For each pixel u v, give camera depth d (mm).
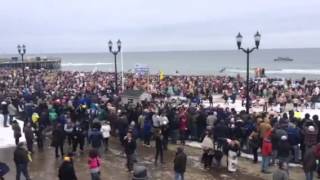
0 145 21844
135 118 22188
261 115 19812
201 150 20219
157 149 18094
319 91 38969
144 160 18750
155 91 39969
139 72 60812
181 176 14797
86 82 50844
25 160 15297
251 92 40531
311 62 154000
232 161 16719
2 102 27484
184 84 46406
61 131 19500
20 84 50188
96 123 19094
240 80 52156
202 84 47062
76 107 25359
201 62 173500
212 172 16781
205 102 38156
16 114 28016
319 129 17266
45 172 17328
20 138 22875
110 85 45188
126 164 18109
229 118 19750
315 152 15141
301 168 17125
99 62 197625
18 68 101125
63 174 12906
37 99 29359
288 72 102000
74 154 20031
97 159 14328
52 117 23484
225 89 41375
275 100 35188
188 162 18250
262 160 16750
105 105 25250
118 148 21094
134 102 28172
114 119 23172
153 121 20766
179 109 23156
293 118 19047
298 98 34781
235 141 17172
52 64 115812
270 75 93312
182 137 21500
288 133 17406
